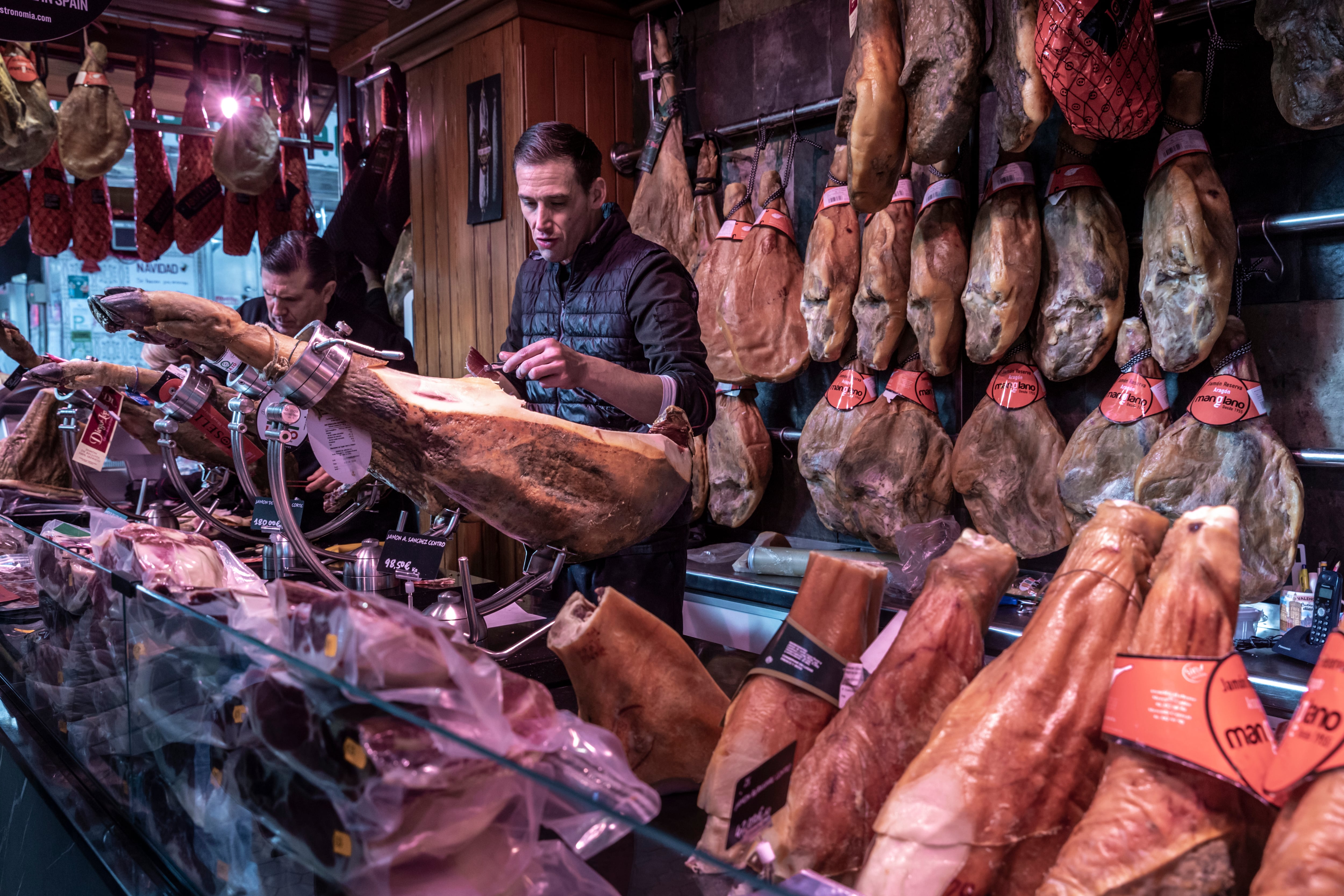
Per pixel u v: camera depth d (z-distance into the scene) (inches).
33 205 159.8
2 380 84.6
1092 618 27.3
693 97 134.6
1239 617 74.9
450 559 149.3
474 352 56.0
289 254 97.1
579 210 78.7
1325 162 80.5
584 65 134.1
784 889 22.8
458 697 26.3
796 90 121.0
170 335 41.3
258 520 65.7
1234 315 85.3
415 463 42.3
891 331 103.1
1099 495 86.4
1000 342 91.0
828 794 28.1
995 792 25.2
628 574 72.7
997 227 90.2
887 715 29.1
